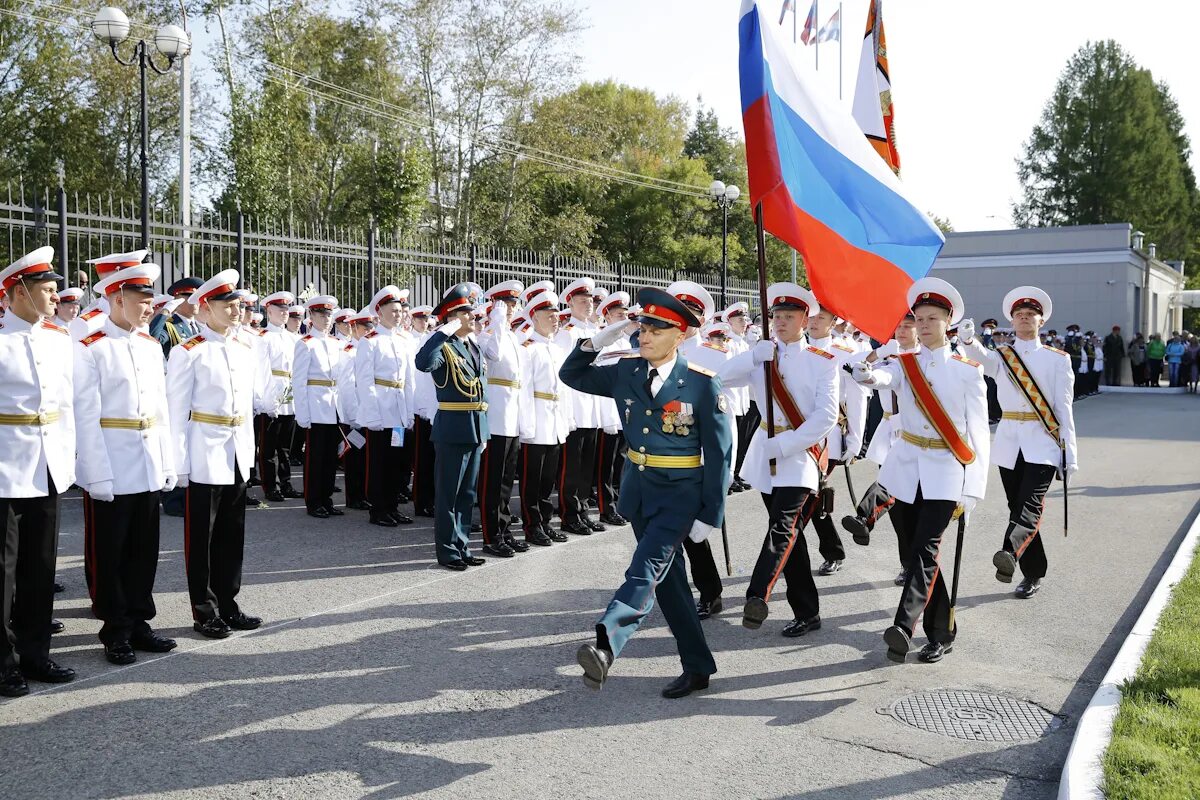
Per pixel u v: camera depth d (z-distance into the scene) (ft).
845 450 25.76
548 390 29.27
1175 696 15.84
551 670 18.49
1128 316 119.55
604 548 29.14
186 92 56.24
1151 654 18.02
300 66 111.55
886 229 21.49
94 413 18.58
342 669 18.48
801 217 20.92
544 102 122.52
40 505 17.84
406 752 14.82
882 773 14.19
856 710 16.63
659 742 15.26
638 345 18.80
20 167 101.45
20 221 36.14
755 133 20.45
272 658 19.07
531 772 14.15
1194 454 51.44
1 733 15.44
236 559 20.89
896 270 21.62
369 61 116.06
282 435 37.01
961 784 13.84
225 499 20.71
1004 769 14.34
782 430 20.72
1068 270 120.37
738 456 40.98
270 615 21.91
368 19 114.62
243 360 21.06
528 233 126.11
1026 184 215.31
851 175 21.42
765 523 32.81
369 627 21.07
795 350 20.86
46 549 17.90
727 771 14.23
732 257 178.40
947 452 19.30
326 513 33.32
